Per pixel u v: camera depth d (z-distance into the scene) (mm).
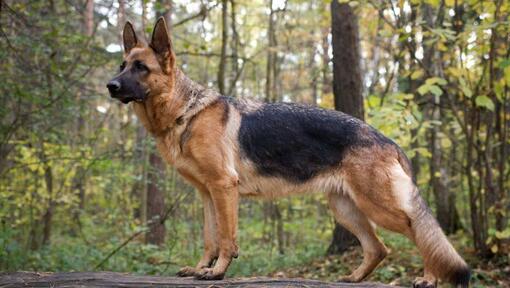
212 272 4223
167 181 12555
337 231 9492
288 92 19812
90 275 4332
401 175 4312
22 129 9367
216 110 4496
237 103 4660
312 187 4531
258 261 9547
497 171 8266
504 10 6367
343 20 8883
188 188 11516
